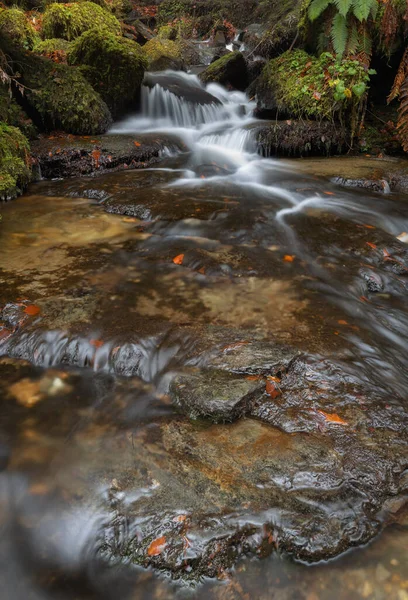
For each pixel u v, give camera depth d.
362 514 1.90
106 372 2.73
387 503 1.97
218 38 14.09
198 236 4.34
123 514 1.87
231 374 2.52
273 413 2.32
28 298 3.25
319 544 1.80
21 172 5.50
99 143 6.64
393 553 1.81
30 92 6.64
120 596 1.69
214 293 3.38
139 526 1.83
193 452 2.12
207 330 2.90
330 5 7.14
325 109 7.37
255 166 6.87
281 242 4.26
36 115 6.81
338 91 7.06
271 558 1.79
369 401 2.38
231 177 6.35
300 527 1.83
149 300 3.28
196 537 1.78
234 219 4.68
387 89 8.25
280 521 1.84
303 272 3.74
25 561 1.79
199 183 5.93
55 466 2.11
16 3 10.29
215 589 1.70
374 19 6.85
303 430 2.22
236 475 2.00
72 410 2.45
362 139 7.74
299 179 6.12
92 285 3.45
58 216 4.87
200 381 2.48
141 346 2.78
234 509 1.86
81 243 4.21
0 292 3.32
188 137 7.79
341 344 2.82
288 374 2.55
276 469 2.01
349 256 4.08
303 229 4.55
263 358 2.60
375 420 2.27
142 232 4.49
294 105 7.66
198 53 12.84
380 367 2.68
